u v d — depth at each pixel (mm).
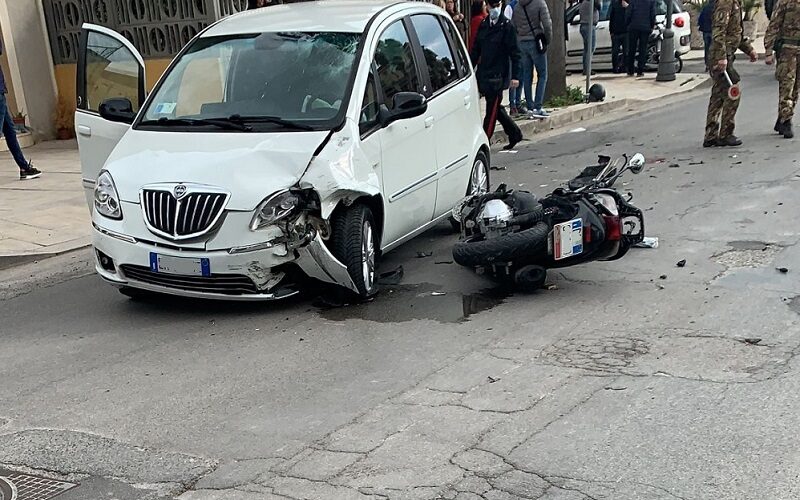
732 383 4738
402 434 4418
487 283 6879
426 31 8055
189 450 4406
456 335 5781
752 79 19109
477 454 4156
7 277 8016
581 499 3719
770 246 7168
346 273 6277
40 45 15258
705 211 8406
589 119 16172
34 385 5391
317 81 6816
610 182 6777
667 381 4820
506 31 12578
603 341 5488
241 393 5062
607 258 6566
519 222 6348
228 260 5969
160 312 6652
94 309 6867
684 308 5957
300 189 6023
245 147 6309
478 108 8664
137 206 6180
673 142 12523
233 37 7410
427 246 8133
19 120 15109
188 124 6797
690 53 26859
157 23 13797
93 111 7566
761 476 3809
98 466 4293
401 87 7309
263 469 4160
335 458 4219
